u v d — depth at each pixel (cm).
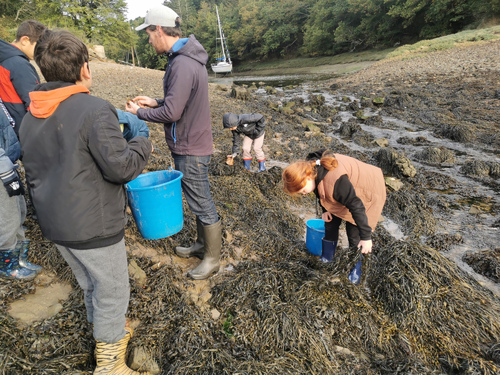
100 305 189
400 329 268
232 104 1173
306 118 1117
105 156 161
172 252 343
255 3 6544
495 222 445
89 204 167
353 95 1540
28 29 283
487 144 745
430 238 416
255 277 303
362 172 277
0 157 214
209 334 250
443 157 672
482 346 253
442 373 232
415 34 3928
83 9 3703
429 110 1068
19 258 266
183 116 261
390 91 1475
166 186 250
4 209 232
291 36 5578
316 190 281
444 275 301
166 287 283
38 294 258
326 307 276
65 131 161
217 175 541
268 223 422
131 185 280
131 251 330
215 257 310
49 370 199
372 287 311
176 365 220
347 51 4569
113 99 956
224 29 6712
